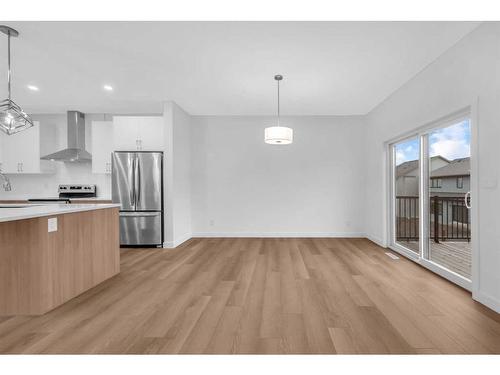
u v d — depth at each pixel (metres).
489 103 2.39
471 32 2.62
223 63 3.39
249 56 3.21
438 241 4.31
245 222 5.93
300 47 2.99
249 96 4.64
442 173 3.46
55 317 2.29
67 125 5.59
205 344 1.87
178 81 4.00
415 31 2.65
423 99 3.50
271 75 3.75
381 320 2.19
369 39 2.81
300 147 5.88
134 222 4.91
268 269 3.58
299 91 4.38
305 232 5.87
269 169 5.91
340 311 2.36
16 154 5.44
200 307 2.45
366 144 5.71
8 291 2.36
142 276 3.34
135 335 1.99
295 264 3.80
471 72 2.62
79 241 2.81
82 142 5.73
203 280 3.18
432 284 3.00
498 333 1.99
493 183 2.34
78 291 2.78
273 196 5.91
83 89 4.34
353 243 5.21
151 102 5.02
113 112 5.74
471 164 2.60
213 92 4.47
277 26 2.61
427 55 3.13
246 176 5.93
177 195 5.14
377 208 5.13
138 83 4.08
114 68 3.55
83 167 5.81
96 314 2.33
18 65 3.46
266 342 1.89
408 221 5.10
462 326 2.09
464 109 2.79
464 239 4.03
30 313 2.34
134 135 5.07
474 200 2.56
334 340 1.91
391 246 4.74
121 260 4.07
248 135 5.92
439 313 2.31
